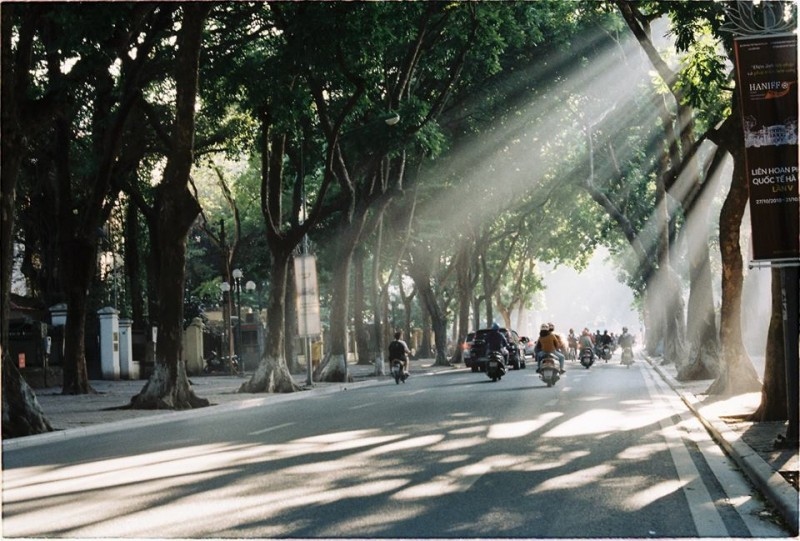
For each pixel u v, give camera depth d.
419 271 51.72
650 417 17.02
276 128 29.52
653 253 50.81
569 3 37.38
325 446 13.39
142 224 53.12
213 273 66.06
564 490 9.29
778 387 14.73
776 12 11.44
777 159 11.41
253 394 29.36
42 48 31.94
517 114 40.53
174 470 11.42
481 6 31.44
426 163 41.81
